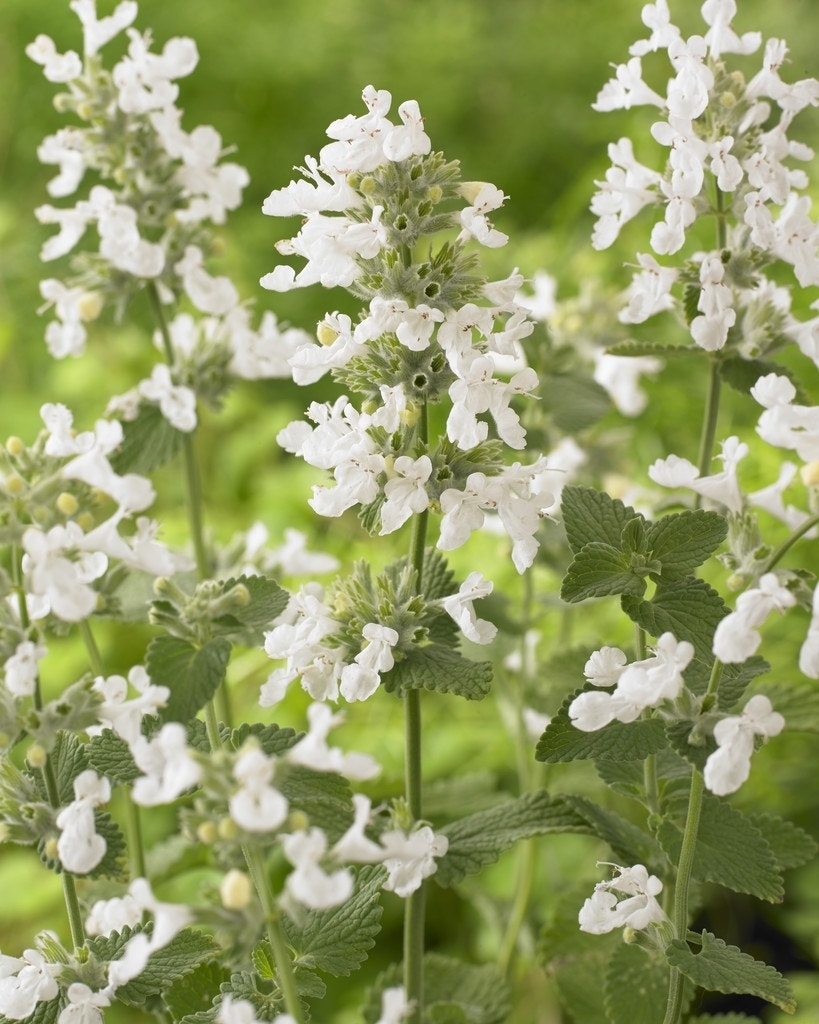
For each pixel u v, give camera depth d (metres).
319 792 0.51
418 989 0.55
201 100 1.42
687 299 0.55
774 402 0.50
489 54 1.52
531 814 0.55
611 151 0.56
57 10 1.34
